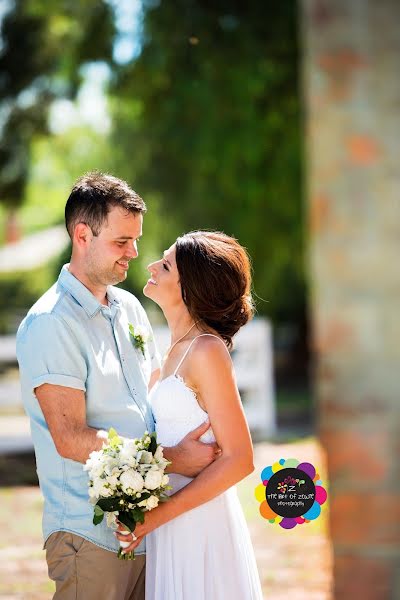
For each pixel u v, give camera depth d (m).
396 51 2.47
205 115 18.84
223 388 4.69
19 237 47.25
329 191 2.54
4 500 11.98
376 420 2.53
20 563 9.12
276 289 25.48
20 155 25.09
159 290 5.05
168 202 21.67
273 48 17.86
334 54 2.51
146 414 5.14
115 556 4.90
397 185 2.48
